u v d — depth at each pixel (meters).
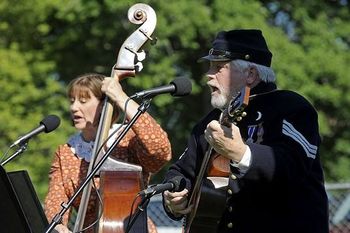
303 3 29.50
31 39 28.34
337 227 17.67
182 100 30.09
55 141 24.23
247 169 7.98
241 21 26.14
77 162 9.96
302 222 8.30
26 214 8.90
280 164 8.03
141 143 9.53
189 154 9.13
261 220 8.37
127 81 27.25
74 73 29.70
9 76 25.44
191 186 9.02
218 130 7.90
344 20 30.39
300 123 8.34
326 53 27.62
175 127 30.22
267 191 8.35
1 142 24.50
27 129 24.67
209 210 8.61
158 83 26.86
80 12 26.97
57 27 29.41
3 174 8.43
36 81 27.39
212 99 8.78
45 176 24.23
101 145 9.27
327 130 27.72
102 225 9.29
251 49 8.68
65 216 9.86
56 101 26.36
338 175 30.38
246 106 8.03
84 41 29.20
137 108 9.31
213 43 8.87
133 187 9.45
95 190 9.61
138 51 9.75
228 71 8.68
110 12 27.16
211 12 26.42
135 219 8.84
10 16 27.45
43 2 26.88
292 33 29.33
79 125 9.89
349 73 27.72
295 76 26.58
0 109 24.94
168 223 17.22
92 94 9.85
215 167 8.73
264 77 8.66
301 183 8.32
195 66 29.66
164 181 9.20
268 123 8.41
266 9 28.45
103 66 29.56
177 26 26.08
